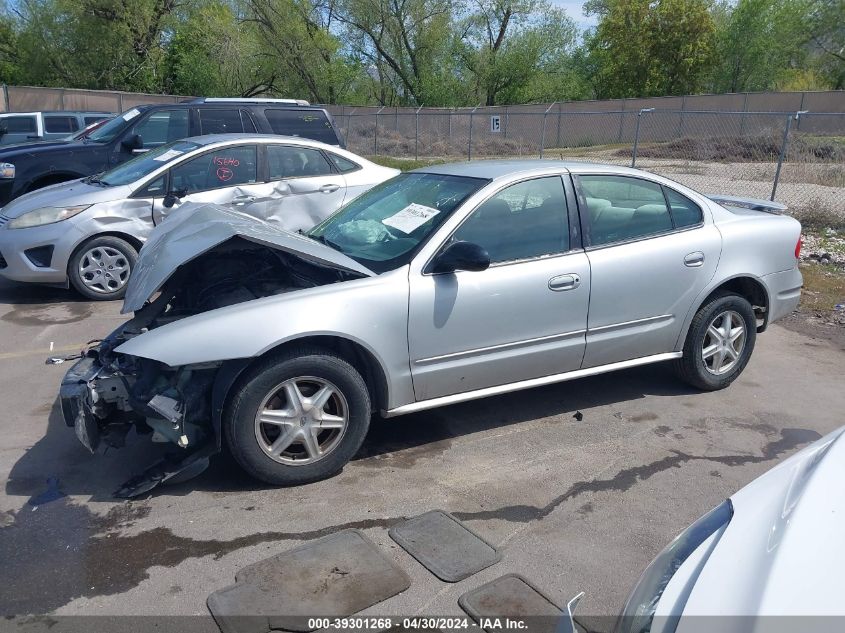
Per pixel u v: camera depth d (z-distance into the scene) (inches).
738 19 1910.7
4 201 361.7
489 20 1818.4
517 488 152.8
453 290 160.2
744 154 898.7
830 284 330.6
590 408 194.5
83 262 291.9
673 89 1803.6
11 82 1504.7
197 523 138.6
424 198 179.6
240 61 1369.3
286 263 168.9
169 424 142.4
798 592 62.9
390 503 146.4
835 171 635.5
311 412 149.2
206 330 139.9
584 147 1211.9
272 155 312.5
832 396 205.8
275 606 114.7
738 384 213.9
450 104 1722.4
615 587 120.5
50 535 134.4
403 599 116.9
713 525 81.0
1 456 164.9
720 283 195.9
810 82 1870.1
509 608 114.7
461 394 167.9
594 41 2068.2
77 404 142.9
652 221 190.1
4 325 265.4
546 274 170.6
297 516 141.4
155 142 384.2
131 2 1355.8
